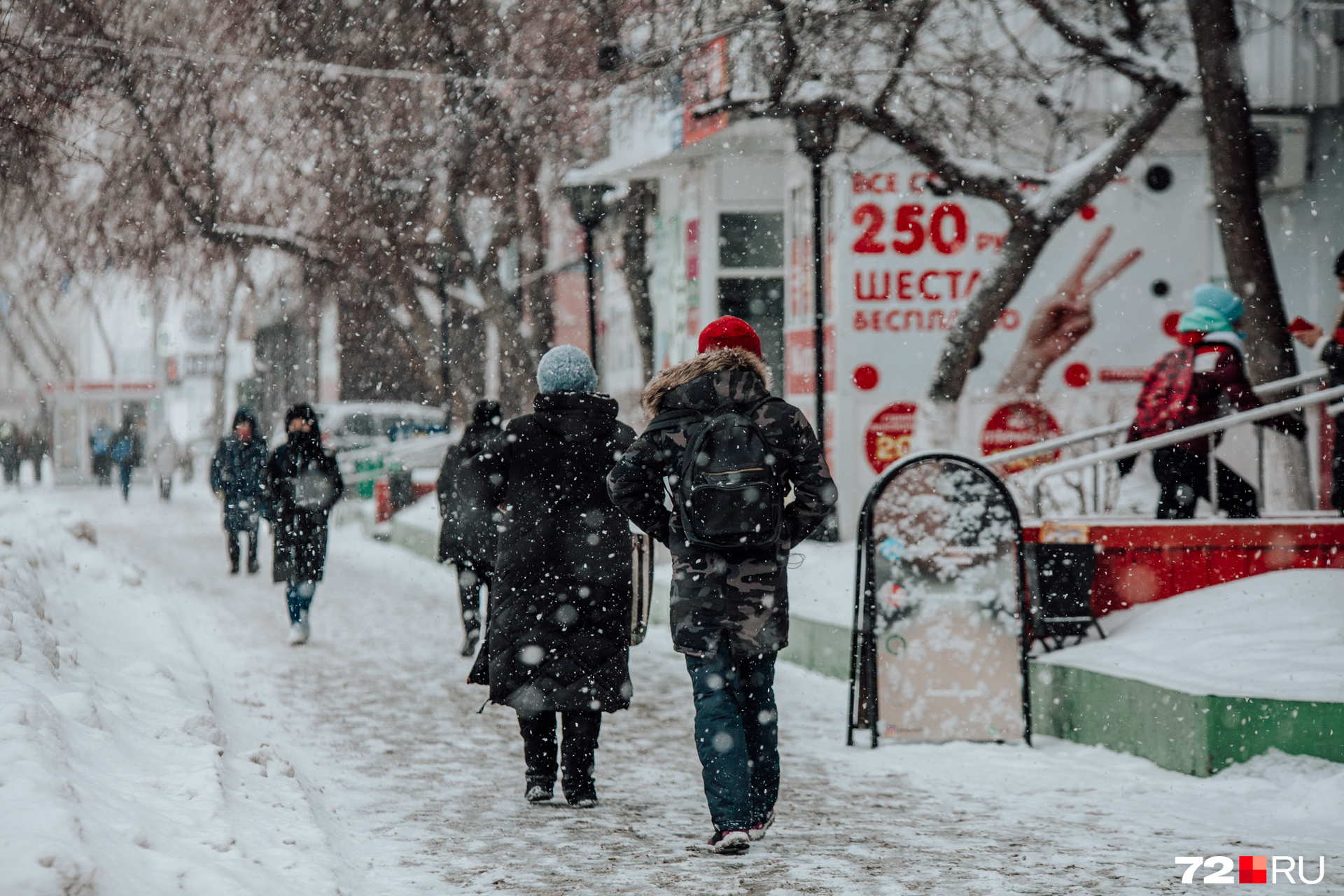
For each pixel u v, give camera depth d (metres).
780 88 32.22
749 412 14.03
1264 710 16.86
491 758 18.31
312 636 30.30
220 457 43.97
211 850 10.94
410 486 62.12
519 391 51.28
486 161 49.38
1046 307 42.09
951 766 18.03
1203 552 22.25
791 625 27.69
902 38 32.66
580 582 15.32
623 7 39.59
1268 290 30.91
